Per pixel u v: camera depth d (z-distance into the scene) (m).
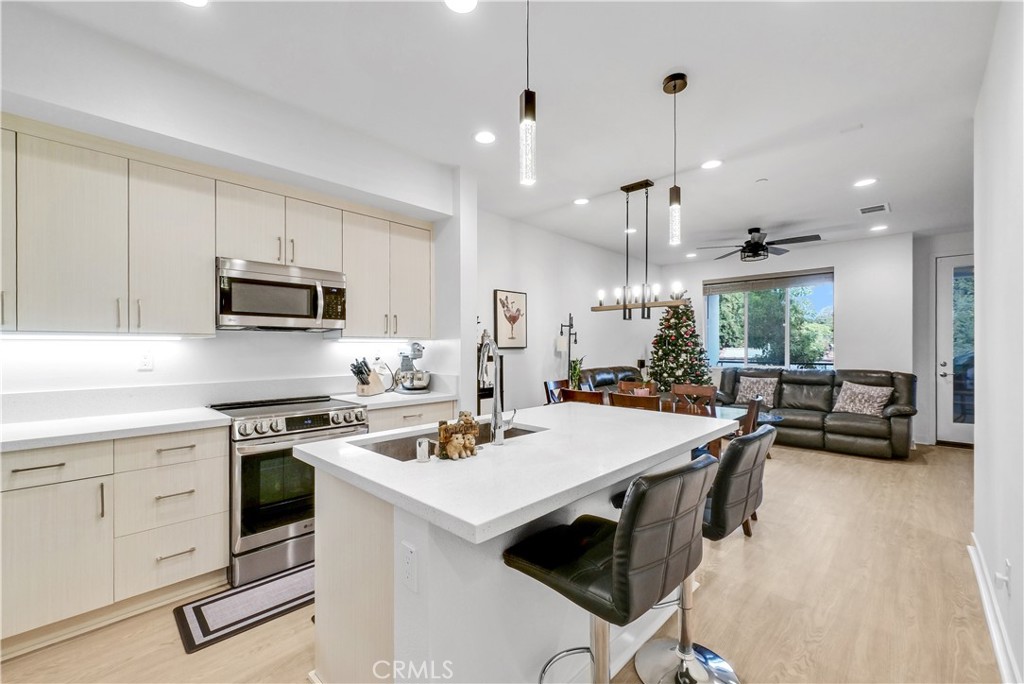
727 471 1.65
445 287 3.67
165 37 2.05
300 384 3.30
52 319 2.08
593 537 1.53
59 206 2.10
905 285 5.61
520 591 1.50
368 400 3.19
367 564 1.43
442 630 1.22
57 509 1.92
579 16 1.90
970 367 5.51
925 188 3.95
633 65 2.23
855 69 2.25
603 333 6.70
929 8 1.84
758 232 5.20
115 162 2.26
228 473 2.41
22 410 2.23
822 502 3.66
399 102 2.60
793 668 1.81
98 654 1.87
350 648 1.52
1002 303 1.86
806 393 5.95
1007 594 1.79
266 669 1.79
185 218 2.47
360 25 1.96
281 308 2.81
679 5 1.84
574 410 2.70
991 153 2.08
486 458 1.60
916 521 3.27
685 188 3.98
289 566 2.57
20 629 1.83
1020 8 1.52
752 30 1.98
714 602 2.27
